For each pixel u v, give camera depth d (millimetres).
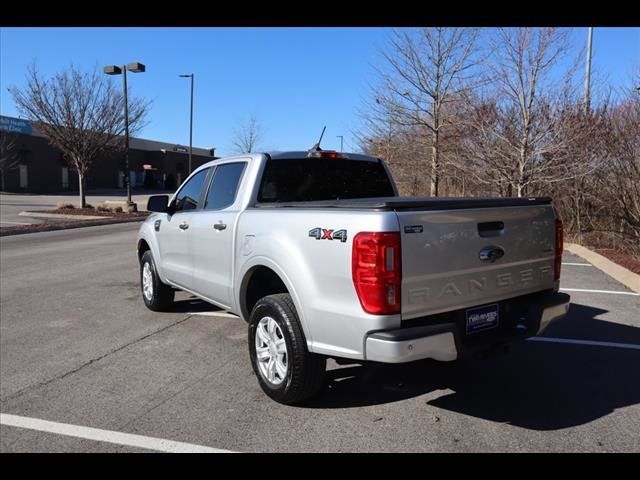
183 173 64562
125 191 51844
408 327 3406
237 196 4934
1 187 43875
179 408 4066
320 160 5281
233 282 4746
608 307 6941
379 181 5727
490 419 3832
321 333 3662
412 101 16906
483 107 14094
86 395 4332
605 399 4156
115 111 24609
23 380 4668
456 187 17906
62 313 6938
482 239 3742
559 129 12398
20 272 10078
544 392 4297
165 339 5781
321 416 3900
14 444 3570
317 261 3662
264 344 4246
